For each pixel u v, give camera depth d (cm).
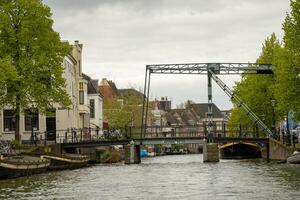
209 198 2400
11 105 4459
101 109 8869
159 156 10025
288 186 2759
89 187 2941
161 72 5750
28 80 4409
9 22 4450
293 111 4444
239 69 5631
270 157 5534
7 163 3388
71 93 6725
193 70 5691
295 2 4344
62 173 4041
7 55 4250
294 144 4944
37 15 4519
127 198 2458
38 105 4500
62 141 5894
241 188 2753
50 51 4538
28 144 4884
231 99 5769
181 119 17638
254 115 5659
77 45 7450
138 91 10056
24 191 2747
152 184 3098
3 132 5800
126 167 4897
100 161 6175
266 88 5734
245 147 6600
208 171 4075
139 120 9144
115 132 6066
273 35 5884
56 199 2441
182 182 3186
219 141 5612
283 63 4350
